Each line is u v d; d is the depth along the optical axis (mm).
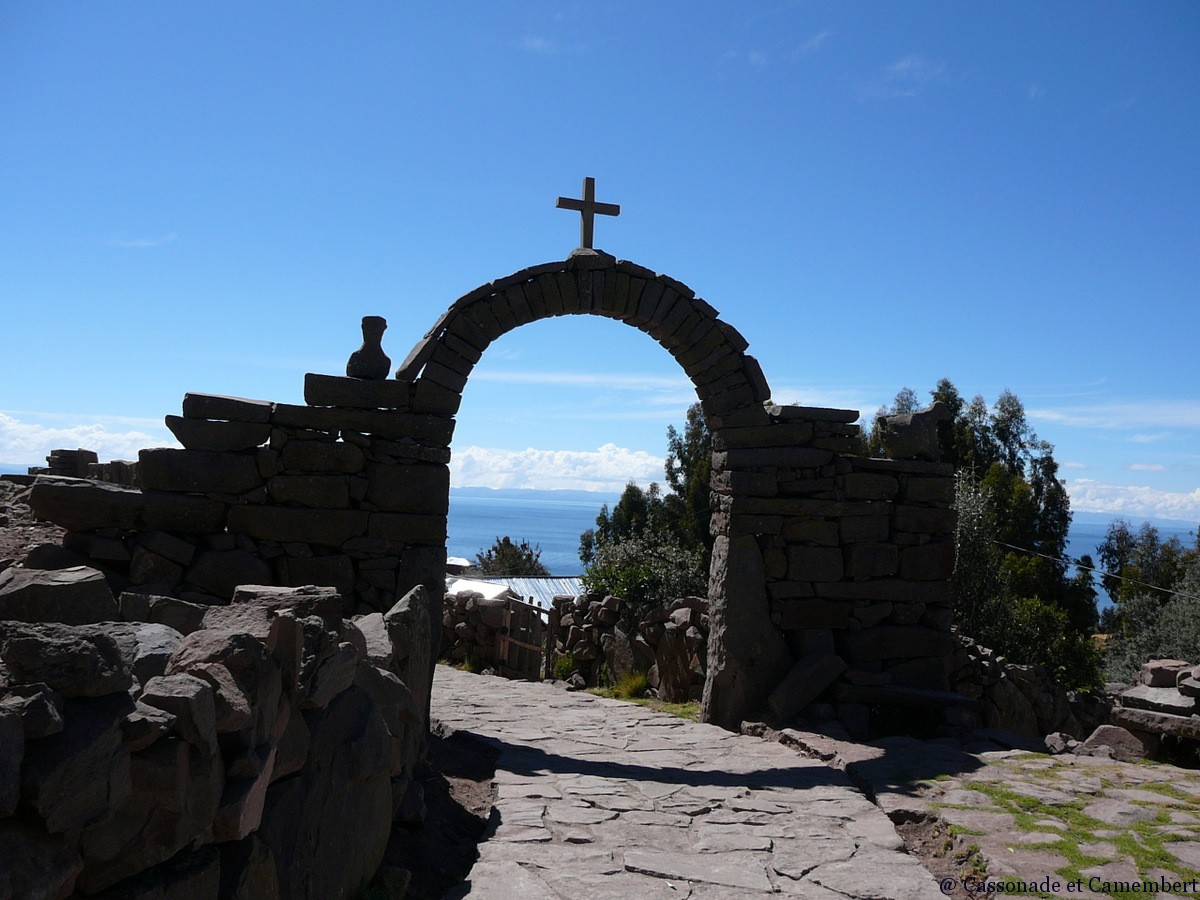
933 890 5457
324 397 9758
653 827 6582
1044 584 30141
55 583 3396
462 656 18125
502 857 5688
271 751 3494
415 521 9828
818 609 11273
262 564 9438
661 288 11078
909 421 11766
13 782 2248
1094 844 6168
